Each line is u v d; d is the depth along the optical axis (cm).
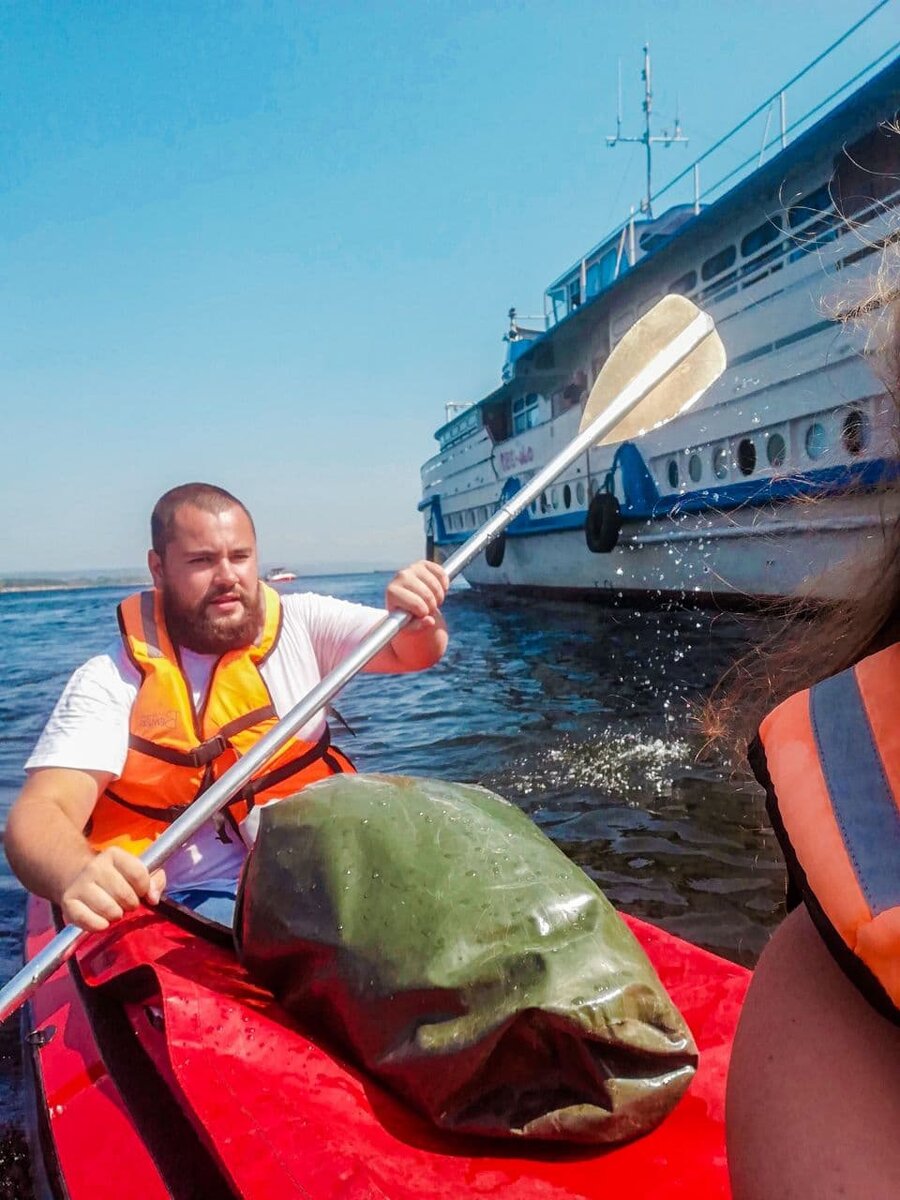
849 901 52
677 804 518
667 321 290
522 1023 143
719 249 1188
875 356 71
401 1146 145
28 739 848
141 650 271
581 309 1473
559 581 1748
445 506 2441
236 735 269
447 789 178
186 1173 160
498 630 1495
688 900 401
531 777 595
